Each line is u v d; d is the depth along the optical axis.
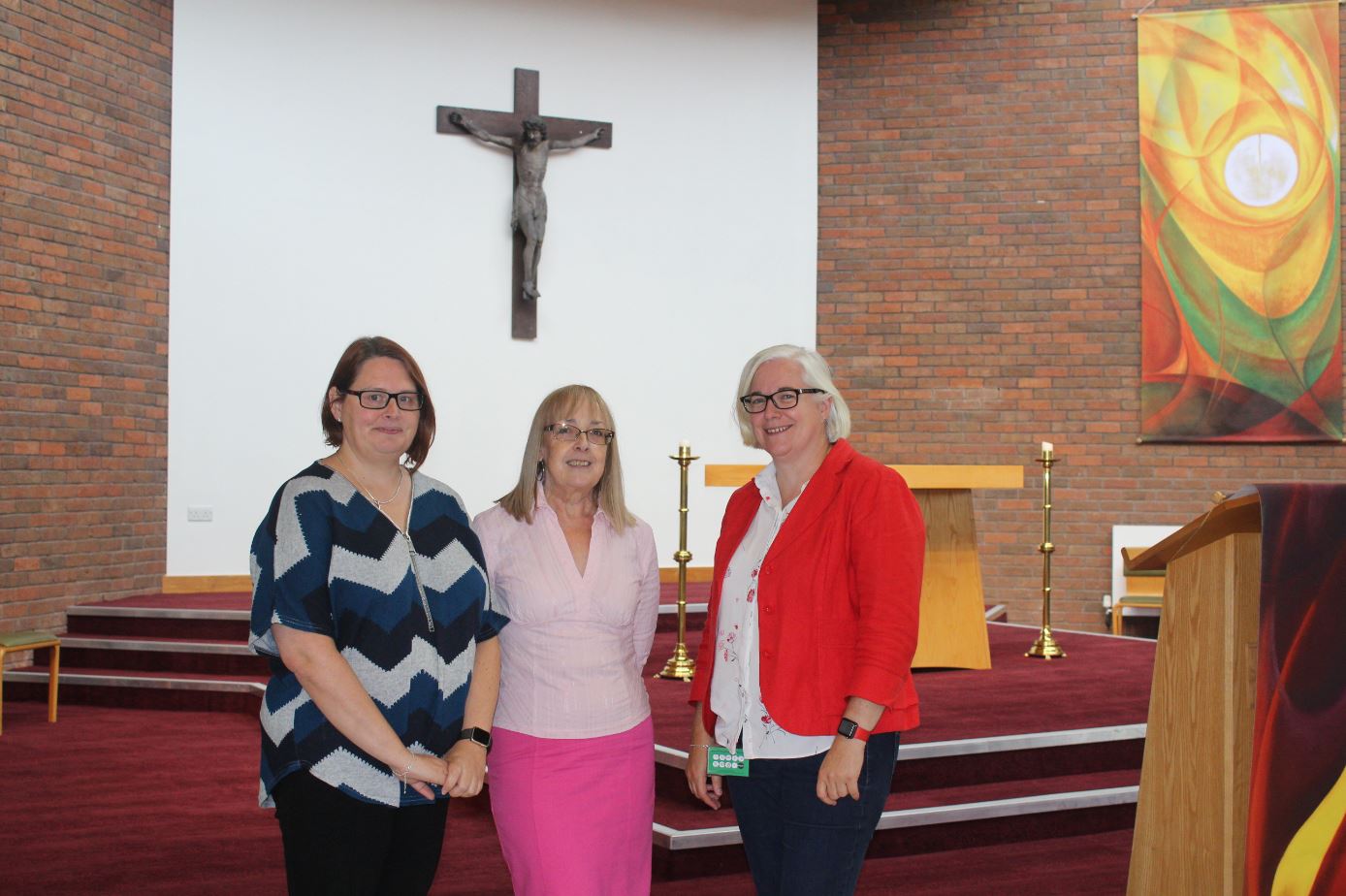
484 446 8.00
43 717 6.04
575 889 2.34
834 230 8.27
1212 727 2.24
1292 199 7.80
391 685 2.08
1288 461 7.82
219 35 7.59
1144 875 2.38
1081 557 7.96
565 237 8.14
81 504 6.91
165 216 7.44
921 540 2.20
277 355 7.68
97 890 3.47
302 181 7.74
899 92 8.22
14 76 6.52
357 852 2.04
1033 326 8.05
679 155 8.29
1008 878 3.64
